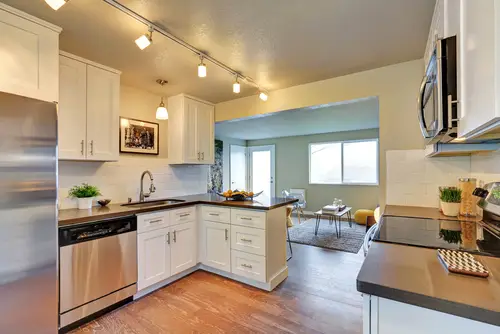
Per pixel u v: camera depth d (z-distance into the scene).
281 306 2.23
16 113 1.40
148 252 2.42
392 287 0.72
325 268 3.09
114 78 2.47
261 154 7.77
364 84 2.61
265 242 2.49
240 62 2.40
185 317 2.07
